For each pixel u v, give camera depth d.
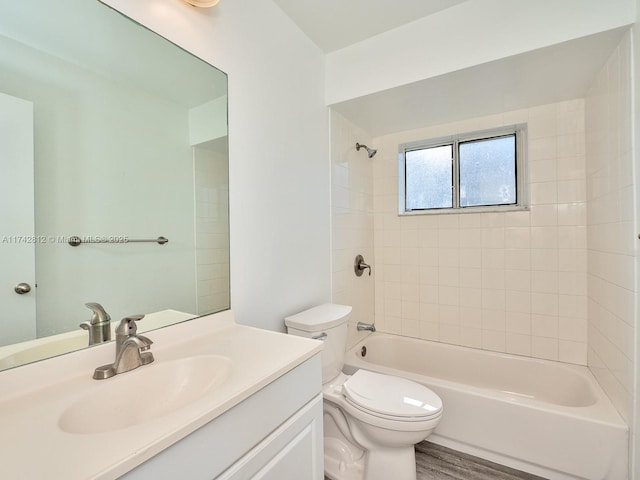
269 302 1.50
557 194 2.00
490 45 1.50
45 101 0.82
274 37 1.55
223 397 0.69
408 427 1.23
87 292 0.90
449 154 2.44
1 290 0.74
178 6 1.12
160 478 0.55
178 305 1.13
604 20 1.27
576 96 1.91
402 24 1.72
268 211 1.50
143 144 1.04
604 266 1.61
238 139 1.34
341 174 2.16
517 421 1.51
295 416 0.93
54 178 0.84
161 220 1.09
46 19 0.82
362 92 1.86
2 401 0.69
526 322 2.10
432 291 2.43
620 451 1.31
